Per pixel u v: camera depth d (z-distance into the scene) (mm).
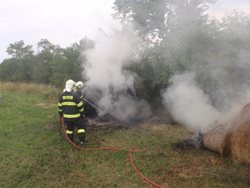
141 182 5332
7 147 6930
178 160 6109
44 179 5527
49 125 8570
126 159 6277
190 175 5496
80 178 5523
